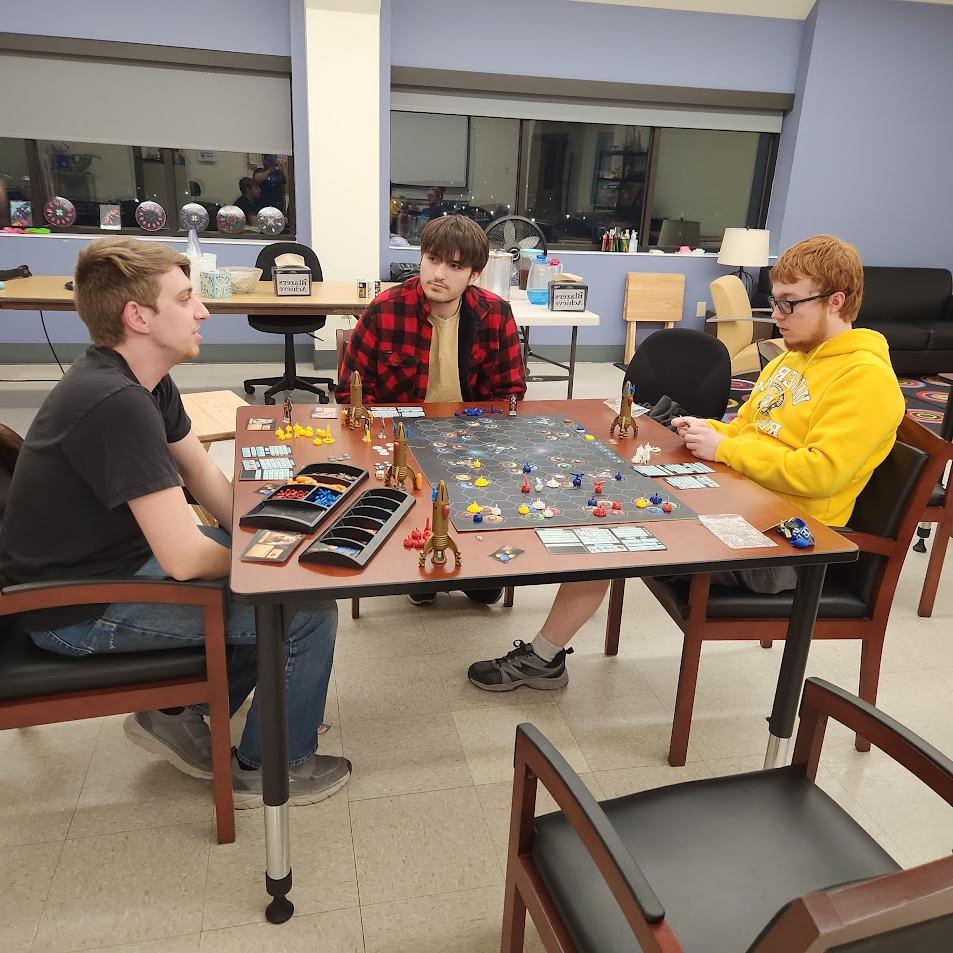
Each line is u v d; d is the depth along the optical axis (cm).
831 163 703
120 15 565
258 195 646
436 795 187
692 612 186
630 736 211
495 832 176
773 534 162
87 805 178
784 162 708
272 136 619
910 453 189
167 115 598
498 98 644
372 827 176
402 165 693
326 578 135
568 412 249
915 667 248
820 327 198
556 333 712
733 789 127
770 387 215
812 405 198
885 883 64
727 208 758
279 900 150
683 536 159
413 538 150
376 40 570
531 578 140
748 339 634
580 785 101
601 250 709
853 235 731
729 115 689
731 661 249
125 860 164
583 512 169
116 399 140
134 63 580
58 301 412
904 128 702
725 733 214
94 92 582
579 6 632
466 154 699
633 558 148
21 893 155
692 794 125
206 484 188
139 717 178
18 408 493
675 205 749
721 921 104
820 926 62
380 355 254
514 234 518
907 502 189
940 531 269
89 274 145
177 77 591
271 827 144
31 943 144
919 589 301
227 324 643
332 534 149
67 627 152
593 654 249
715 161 739
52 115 581
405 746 203
